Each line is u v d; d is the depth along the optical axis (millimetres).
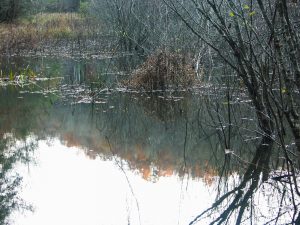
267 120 7371
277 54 4770
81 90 13109
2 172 6820
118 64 17859
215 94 11289
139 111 10969
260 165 6719
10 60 19922
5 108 11055
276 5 4469
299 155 4809
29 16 32688
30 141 8516
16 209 5484
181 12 14578
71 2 40250
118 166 7078
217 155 7480
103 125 9727
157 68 12969
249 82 7168
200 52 13609
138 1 18875
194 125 9492
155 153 7730
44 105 11430
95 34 26453
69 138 8758
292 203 5273
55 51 23312
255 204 5391
